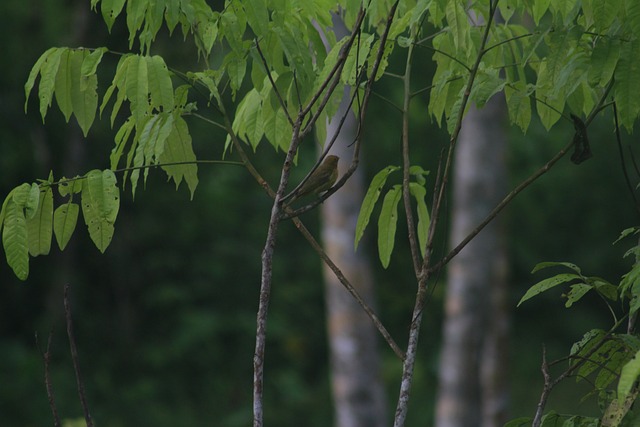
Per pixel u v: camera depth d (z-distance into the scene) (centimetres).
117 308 2000
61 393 1755
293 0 388
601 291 372
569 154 2091
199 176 2044
